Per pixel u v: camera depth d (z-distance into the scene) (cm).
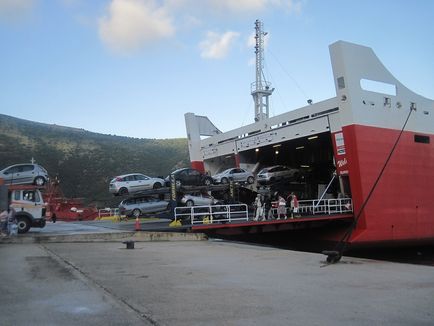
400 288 868
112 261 1252
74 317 618
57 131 11912
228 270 1106
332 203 3064
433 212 3041
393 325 589
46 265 1147
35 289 820
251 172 3644
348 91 2697
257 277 997
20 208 2119
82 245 1781
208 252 1577
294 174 3662
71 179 8606
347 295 791
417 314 651
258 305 702
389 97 2903
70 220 4284
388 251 3028
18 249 1566
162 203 3191
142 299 737
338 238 2839
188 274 1029
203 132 4334
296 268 1166
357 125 2706
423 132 3092
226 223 2456
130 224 2808
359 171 2688
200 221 2509
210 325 583
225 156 3972
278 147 3759
